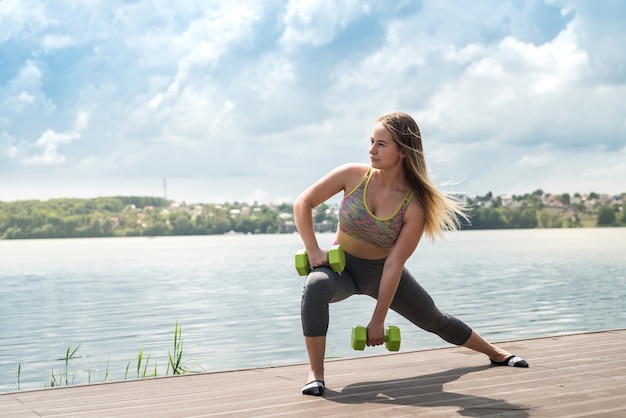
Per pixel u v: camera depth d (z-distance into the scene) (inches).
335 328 425.7
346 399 143.6
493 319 452.4
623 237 2947.8
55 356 356.8
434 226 153.9
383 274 148.9
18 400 149.8
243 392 153.6
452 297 599.8
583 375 161.5
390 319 460.8
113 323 487.5
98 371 312.3
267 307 562.9
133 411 137.7
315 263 152.8
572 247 1831.9
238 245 3041.3
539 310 499.5
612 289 659.4
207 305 589.0
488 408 132.6
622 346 201.3
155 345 382.0
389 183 152.1
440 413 129.6
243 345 372.5
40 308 599.5
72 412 137.7
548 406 133.1
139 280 937.5
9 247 3348.9
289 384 161.3
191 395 151.9
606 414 126.7
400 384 157.3
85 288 816.9
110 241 4680.1
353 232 154.3
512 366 173.9
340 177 156.2
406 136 148.5
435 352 200.5
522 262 1151.0
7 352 373.7
